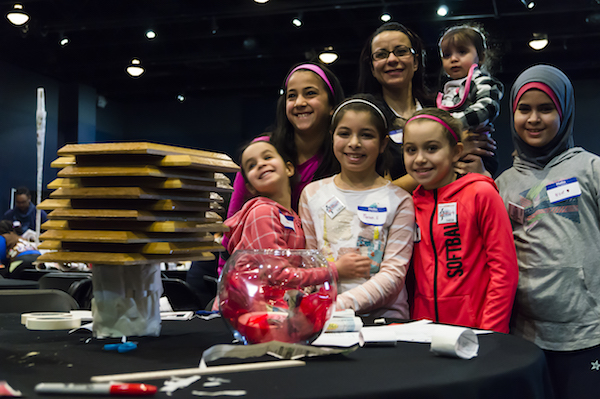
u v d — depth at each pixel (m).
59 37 9.05
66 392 0.58
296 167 2.02
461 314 1.58
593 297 1.71
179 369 0.74
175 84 12.16
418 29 8.98
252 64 10.91
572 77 11.18
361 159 1.64
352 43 9.61
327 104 1.99
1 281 2.45
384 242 1.59
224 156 1.20
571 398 1.69
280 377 0.67
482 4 8.32
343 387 0.62
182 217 1.08
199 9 8.48
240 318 0.85
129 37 9.55
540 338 1.76
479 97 2.35
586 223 1.75
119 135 13.64
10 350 0.88
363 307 1.41
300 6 8.24
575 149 1.87
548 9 8.14
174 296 3.08
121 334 1.02
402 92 2.36
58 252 1.04
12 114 10.48
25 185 10.71
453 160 1.71
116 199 1.04
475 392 0.66
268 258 0.87
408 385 0.63
